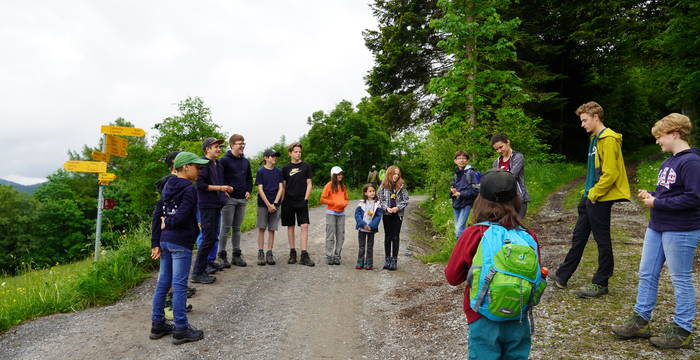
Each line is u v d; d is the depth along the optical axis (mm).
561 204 12555
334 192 6773
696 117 17453
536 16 21781
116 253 6039
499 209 2150
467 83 12078
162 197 3811
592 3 20125
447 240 8180
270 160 6508
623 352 3033
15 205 32219
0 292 5410
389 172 6520
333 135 33438
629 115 32469
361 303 4984
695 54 15617
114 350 3686
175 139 25781
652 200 3059
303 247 6688
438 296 5012
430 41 20156
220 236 6262
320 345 3812
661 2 17672
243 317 4492
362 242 6547
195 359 3514
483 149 12289
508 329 2049
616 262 5508
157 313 3883
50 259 31297
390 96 21672
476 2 11406
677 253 2986
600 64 25281
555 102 23406
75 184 44188
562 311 3893
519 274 1933
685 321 3004
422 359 3416
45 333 4125
